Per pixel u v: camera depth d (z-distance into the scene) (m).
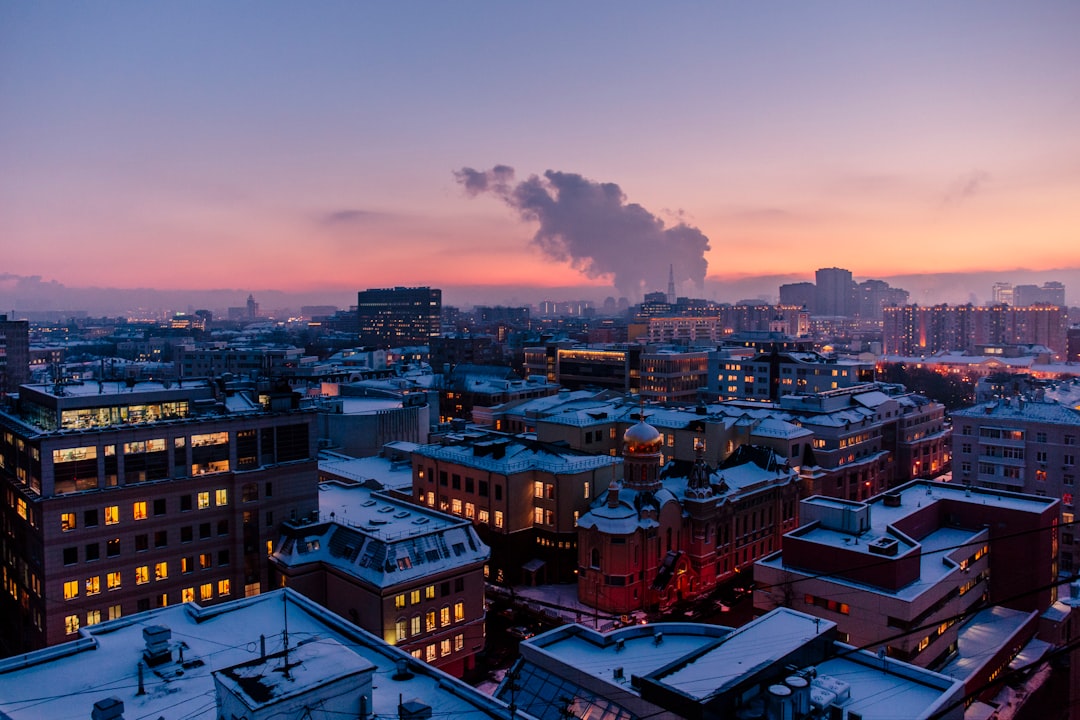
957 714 53.28
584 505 109.00
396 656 53.19
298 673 40.38
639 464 101.19
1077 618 91.38
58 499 74.38
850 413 151.50
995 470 132.62
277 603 64.12
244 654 54.69
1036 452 128.50
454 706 47.09
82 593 76.06
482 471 110.88
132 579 79.19
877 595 72.56
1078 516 124.00
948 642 79.81
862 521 82.81
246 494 86.62
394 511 95.06
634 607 97.88
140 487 79.38
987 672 79.44
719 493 107.69
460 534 84.06
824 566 78.25
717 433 129.75
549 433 133.00
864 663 59.28
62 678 50.88
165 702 47.66
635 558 98.06
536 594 103.94
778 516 119.00
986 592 96.31
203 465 84.06
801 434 132.75
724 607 99.44
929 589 74.25
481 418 178.12
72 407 78.81
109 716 43.16
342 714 40.16
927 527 97.31
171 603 81.62
